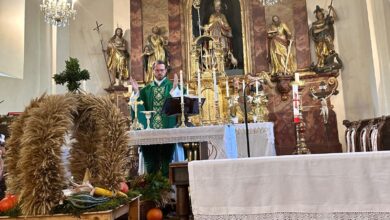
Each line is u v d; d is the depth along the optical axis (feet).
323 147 28.27
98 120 7.29
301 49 30.37
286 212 5.46
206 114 28.30
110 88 31.17
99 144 7.35
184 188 7.23
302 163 5.50
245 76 29.66
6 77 28.94
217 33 31.76
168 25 32.73
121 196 7.14
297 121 16.66
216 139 13.60
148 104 18.54
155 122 17.89
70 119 6.69
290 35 30.45
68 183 6.82
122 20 33.96
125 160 7.48
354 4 29.22
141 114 18.39
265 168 5.60
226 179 5.67
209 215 5.62
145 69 31.81
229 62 31.65
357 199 5.27
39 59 31.76
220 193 5.65
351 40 29.32
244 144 21.93
